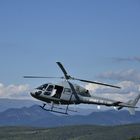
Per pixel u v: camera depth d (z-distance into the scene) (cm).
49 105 10050
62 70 9725
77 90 10156
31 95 10119
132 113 10731
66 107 10056
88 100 10262
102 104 10381
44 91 10019
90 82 9475
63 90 10019
